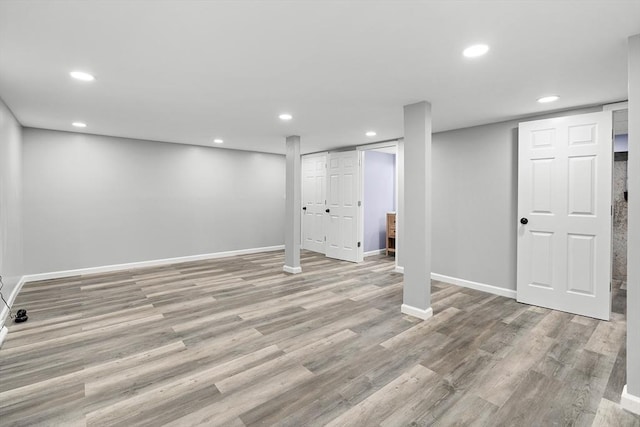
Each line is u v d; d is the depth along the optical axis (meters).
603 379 2.09
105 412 1.76
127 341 2.61
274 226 6.96
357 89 2.78
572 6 1.57
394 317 3.14
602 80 2.54
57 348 2.49
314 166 6.75
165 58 2.18
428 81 2.59
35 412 1.76
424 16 1.67
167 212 5.56
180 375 2.13
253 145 5.86
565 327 2.91
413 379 2.09
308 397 1.90
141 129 4.47
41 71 2.38
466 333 2.78
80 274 4.76
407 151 3.21
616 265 4.61
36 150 4.38
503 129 3.86
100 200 4.92
